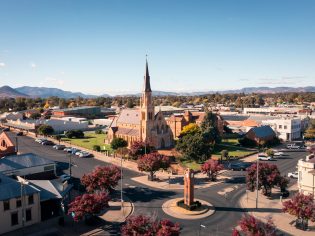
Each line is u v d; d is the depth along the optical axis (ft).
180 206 226.17
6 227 190.39
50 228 195.11
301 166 239.30
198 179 301.84
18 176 246.88
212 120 517.55
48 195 213.05
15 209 193.98
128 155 386.73
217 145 479.00
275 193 258.98
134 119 474.49
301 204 190.29
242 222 160.35
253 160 381.60
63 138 551.59
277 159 388.98
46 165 281.33
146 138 437.17
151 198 248.11
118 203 237.45
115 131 489.26
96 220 203.92
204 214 214.90
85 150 440.45
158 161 293.02
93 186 238.27
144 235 150.20
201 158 352.90
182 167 343.46
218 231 188.44
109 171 245.24
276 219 206.39
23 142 511.40
